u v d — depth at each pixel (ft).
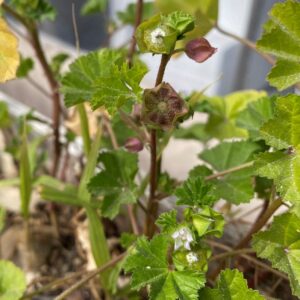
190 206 0.43
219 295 0.43
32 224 0.86
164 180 0.60
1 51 0.49
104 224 0.79
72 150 0.91
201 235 0.41
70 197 0.66
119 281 0.72
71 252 0.84
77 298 0.73
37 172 0.95
